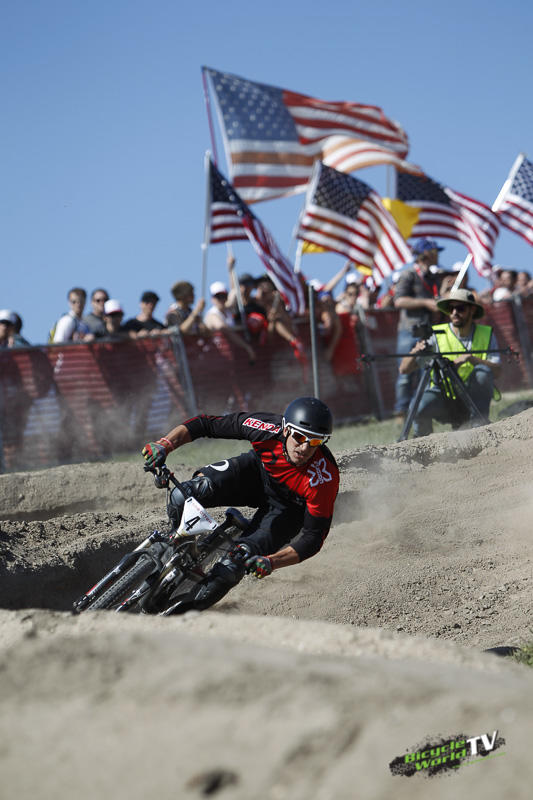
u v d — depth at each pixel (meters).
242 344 42.50
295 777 6.82
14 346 35.88
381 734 7.17
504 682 8.73
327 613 20.22
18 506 26.75
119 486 28.11
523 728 7.06
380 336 47.53
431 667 9.58
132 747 7.39
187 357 40.62
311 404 15.59
